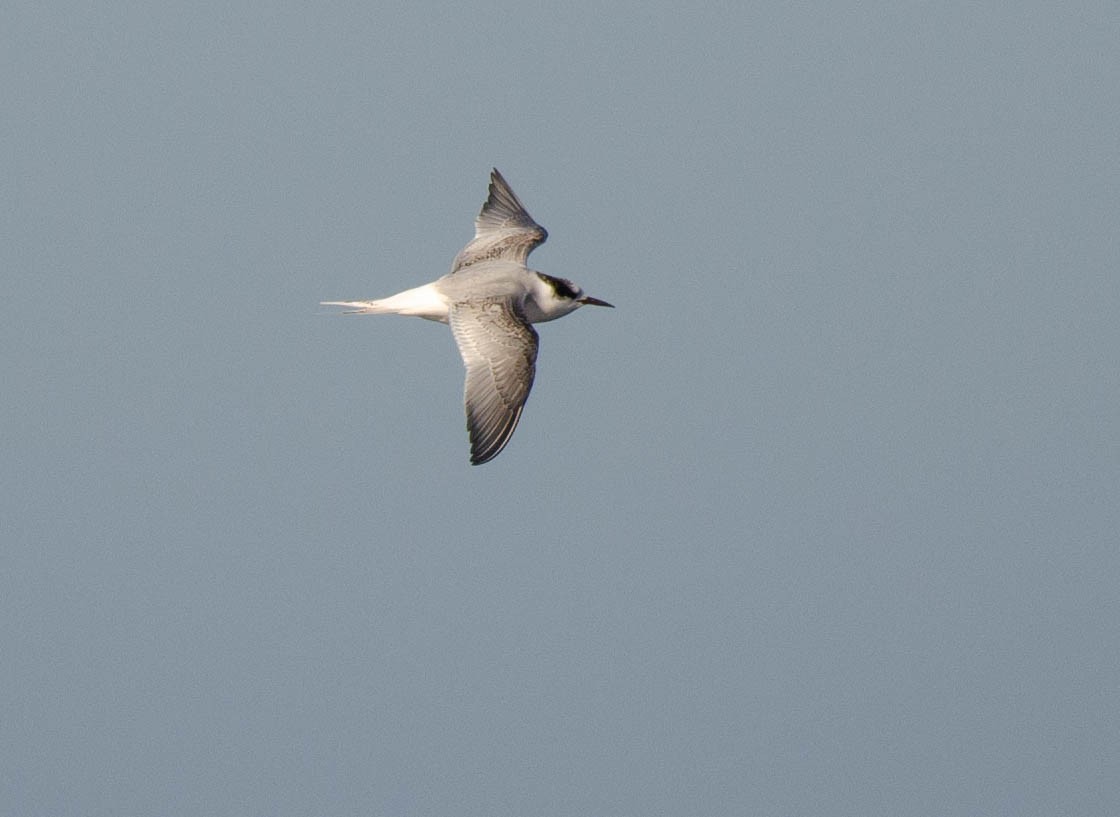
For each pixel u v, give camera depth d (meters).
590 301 19.11
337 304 17.67
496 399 16.61
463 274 18.25
